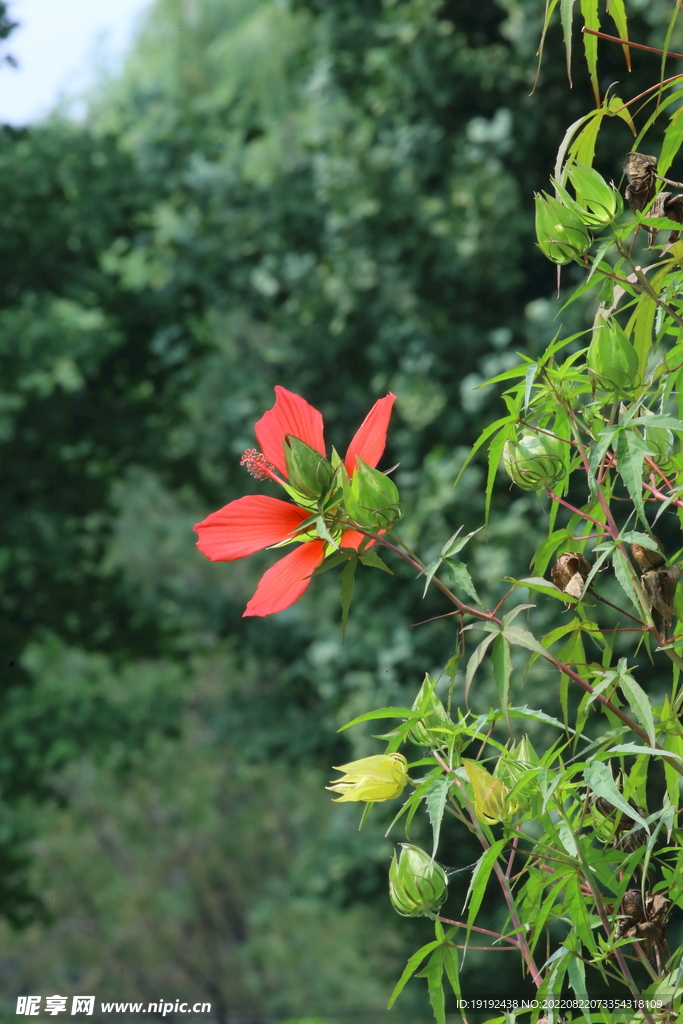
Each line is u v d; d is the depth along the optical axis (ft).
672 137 5.10
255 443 25.64
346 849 22.68
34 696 25.96
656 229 5.16
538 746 16.92
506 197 19.54
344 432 23.59
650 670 16.98
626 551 5.15
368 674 21.47
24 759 24.88
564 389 5.12
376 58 21.54
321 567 5.03
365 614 22.11
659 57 16.83
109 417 26.23
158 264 26.20
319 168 22.44
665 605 5.07
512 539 18.63
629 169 5.14
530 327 19.40
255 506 5.07
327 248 23.77
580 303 19.03
